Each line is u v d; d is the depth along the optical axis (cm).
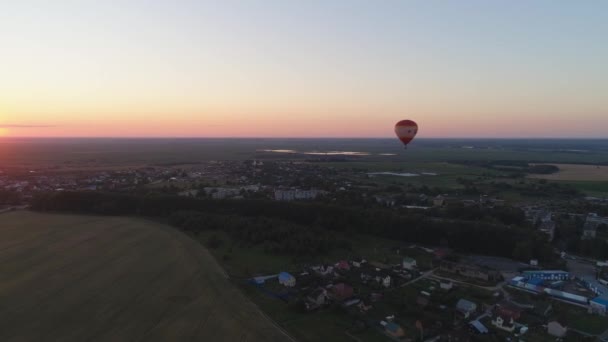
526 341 6875
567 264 11362
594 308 8100
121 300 8144
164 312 7638
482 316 7819
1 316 7388
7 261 10381
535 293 9031
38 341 6569
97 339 6631
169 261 10600
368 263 10806
